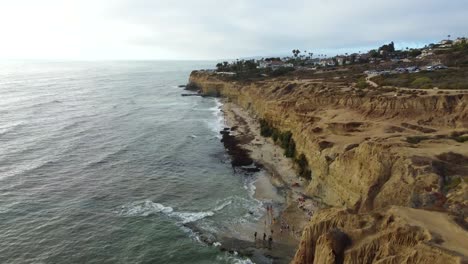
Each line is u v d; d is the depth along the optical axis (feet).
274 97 360.07
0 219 160.35
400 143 153.69
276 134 277.44
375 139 168.35
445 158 138.51
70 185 200.34
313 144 195.31
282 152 249.75
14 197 183.32
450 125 193.36
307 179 196.03
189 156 255.91
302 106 271.28
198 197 185.68
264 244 139.85
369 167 142.51
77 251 137.39
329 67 583.99
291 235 145.89
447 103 206.49
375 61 561.02
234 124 357.00
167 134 319.27
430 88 255.09
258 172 221.46
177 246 139.85
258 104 378.53
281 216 161.99
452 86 247.50
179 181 208.33
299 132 231.09
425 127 193.67
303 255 99.76
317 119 234.58
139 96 578.66
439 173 127.75
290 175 208.95
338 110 250.78
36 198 182.70
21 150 260.83
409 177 127.85
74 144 279.28
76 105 471.62
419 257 75.61
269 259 130.21
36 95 559.38
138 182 206.18
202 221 159.53
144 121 375.04
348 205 148.56
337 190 159.12
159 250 137.49
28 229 152.56
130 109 450.30
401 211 93.91
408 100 217.77
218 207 173.27
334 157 170.71
